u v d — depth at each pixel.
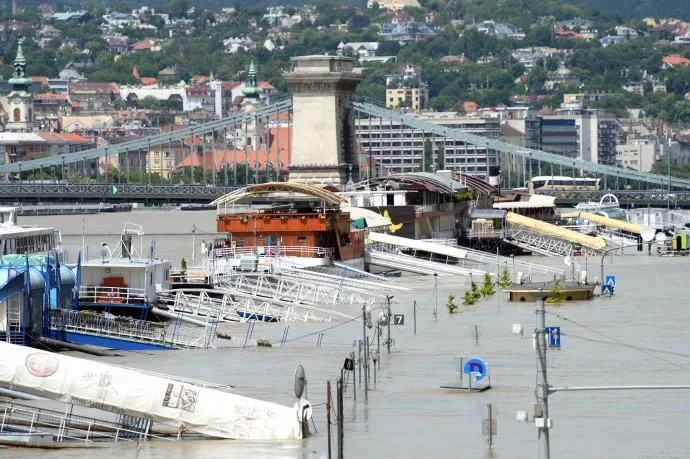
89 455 187.12
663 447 187.62
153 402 195.25
